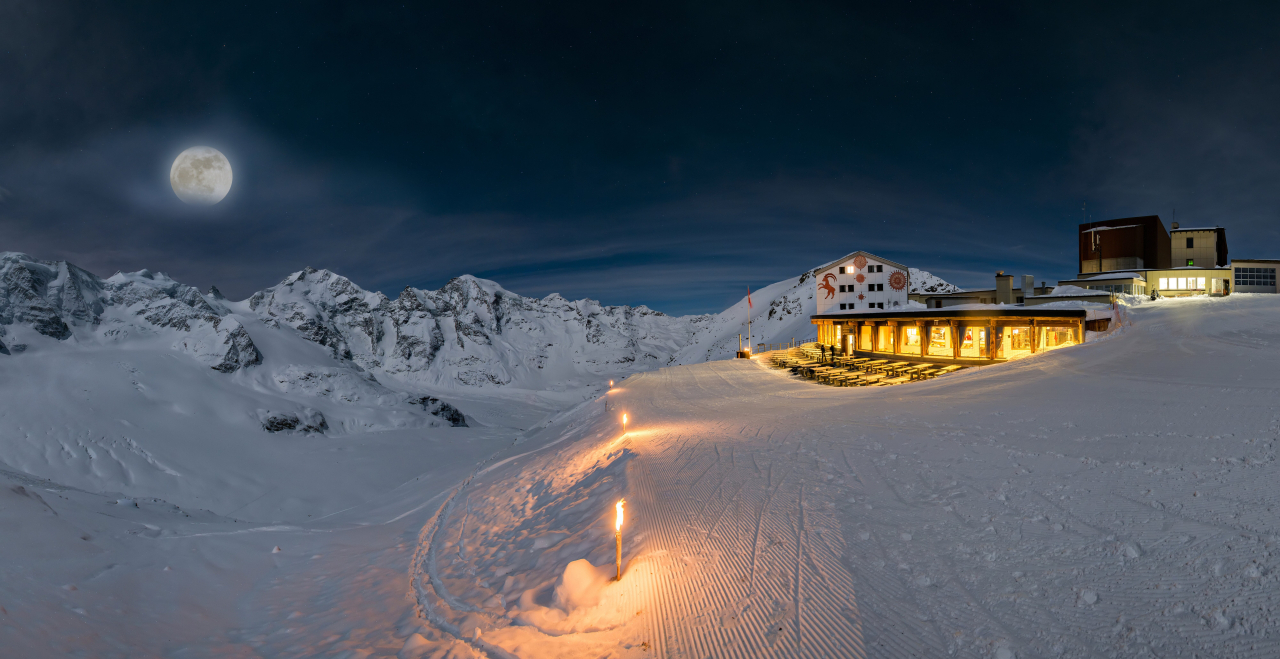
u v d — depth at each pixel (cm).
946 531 729
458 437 14238
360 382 17562
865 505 868
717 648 554
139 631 838
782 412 2058
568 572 748
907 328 4100
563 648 622
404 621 863
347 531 1642
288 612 999
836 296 6031
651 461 1404
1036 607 533
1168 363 1873
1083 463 897
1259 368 1539
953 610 553
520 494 1603
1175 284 6044
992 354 3512
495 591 880
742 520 877
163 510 1689
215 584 1105
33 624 730
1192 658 429
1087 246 7194
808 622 569
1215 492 697
